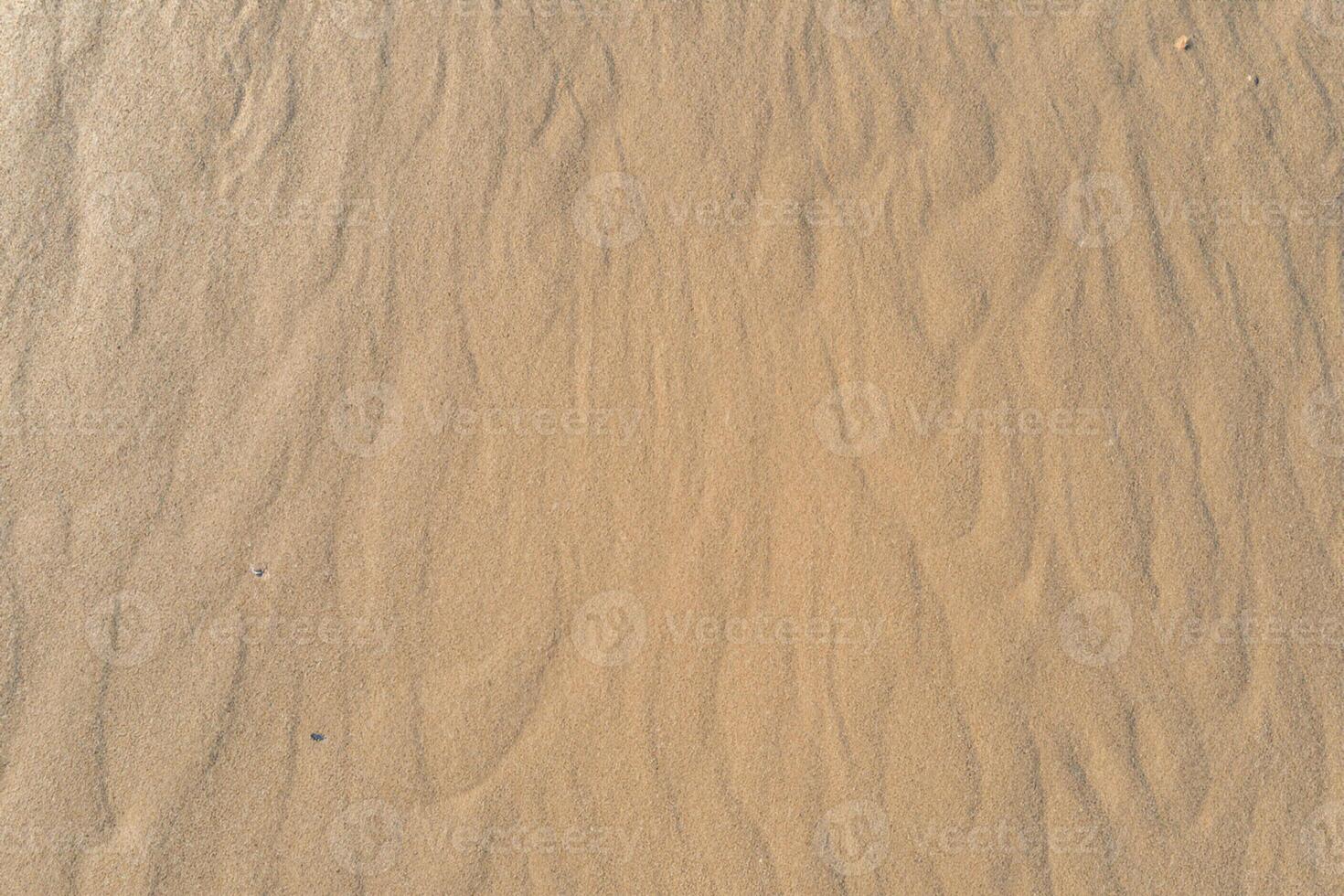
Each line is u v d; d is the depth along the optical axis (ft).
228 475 9.84
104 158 10.39
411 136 10.42
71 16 10.55
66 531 9.73
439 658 9.46
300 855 9.18
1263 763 9.23
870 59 10.50
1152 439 9.78
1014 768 9.19
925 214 10.21
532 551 9.61
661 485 9.69
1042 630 9.41
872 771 9.18
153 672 9.48
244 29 10.61
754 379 9.88
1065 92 10.41
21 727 9.37
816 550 9.54
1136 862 9.09
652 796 9.15
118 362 10.05
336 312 10.12
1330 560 9.57
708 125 10.40
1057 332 9.97
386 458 9.82
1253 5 10.49
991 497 9.64
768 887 9.02
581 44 10.56
